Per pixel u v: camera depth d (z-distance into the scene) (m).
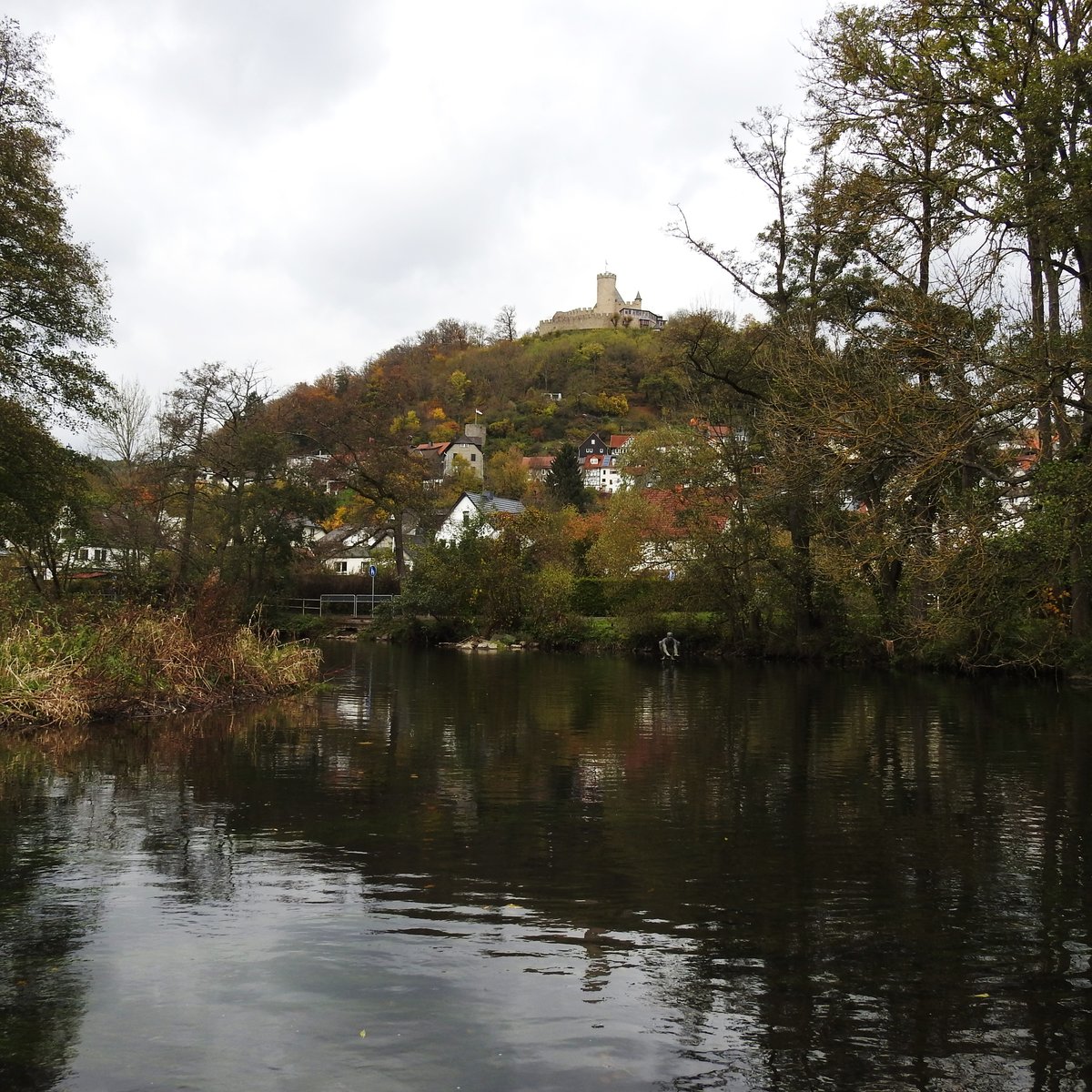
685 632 34.38
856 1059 4.04
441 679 23.97
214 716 15.46
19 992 4.61
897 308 17.64
